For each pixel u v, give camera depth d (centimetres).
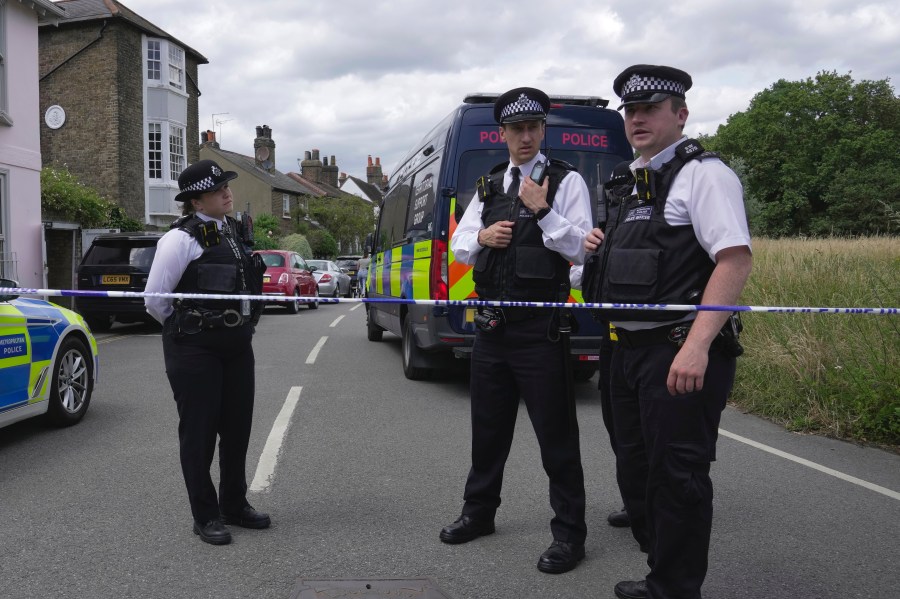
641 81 274
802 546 358
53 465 488
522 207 343
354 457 513
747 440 580
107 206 2036
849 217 4438
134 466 486
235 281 364
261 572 325
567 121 701
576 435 339
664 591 268
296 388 782
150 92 2462
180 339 356
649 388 269
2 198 1458
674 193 267
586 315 684
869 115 4966
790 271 973
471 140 684
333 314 1891
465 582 317
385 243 1035
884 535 373
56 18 1595
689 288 265
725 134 5138
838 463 512
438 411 667
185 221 366
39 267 1544
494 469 363
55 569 327
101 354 1028
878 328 665
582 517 338
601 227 301
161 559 338
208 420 360
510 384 355
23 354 532
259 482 456
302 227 4538
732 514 405
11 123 1459
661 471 266
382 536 369
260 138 4725
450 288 679
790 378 670
